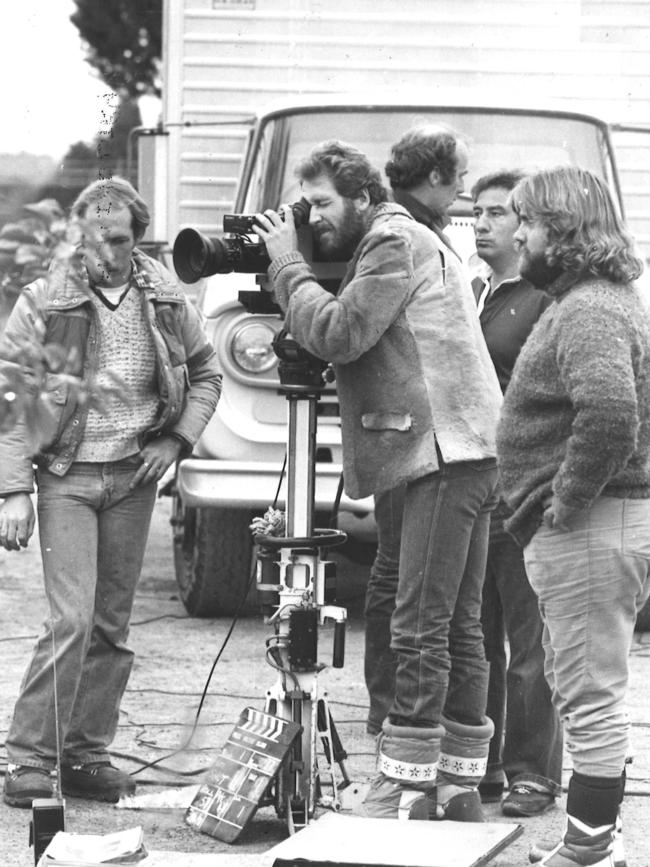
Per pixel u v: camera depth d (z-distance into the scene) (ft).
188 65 44.86
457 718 24.32
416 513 22.93
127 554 25.72
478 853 20.95
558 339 20.26
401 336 22.80
